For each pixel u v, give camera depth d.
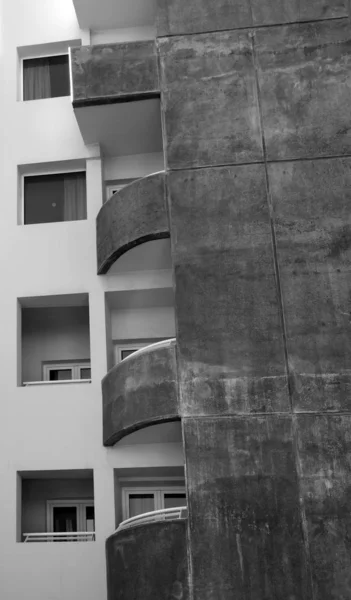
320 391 15.27
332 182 16.58
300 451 14.93
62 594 16.30
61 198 19.97
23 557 16.59
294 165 16.72
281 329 15.66
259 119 17.08
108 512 16.83
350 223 16.30
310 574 14.27
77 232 18.89
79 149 19.64
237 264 16.08
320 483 14.74
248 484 14.77
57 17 21.06
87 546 16.59
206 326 15.73
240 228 16.33
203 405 15.27
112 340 18.94
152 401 15.66
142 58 18.12
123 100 17.92
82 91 18.03
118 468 17.11
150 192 17.03
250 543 14.46
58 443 17.31
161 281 18.30
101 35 20.86
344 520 14.53
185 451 14.99
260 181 16.64
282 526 14.52
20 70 21.06
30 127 19.98
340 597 14.13
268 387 15.32
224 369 15.46
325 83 17.27
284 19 17.78
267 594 14.20
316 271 15.99
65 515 18.34
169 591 14.40
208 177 16.72
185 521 14.66
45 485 18.38
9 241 18.94
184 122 17.14
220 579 14.32
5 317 18.38
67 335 19.50
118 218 17.47
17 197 19.45
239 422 15.14
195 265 16.11
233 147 16.91
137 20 20.58
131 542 15.02
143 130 19.05
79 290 18.42
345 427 15.05
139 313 19.09
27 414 17.55
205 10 17.95
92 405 17.52
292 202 16.47
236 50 17.59
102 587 16.28
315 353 15.49
